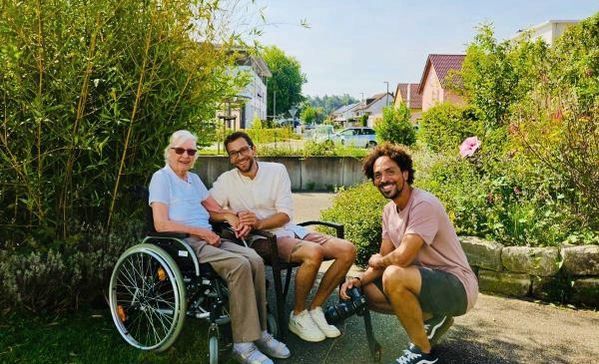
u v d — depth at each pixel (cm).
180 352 332
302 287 335
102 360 317
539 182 557
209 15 412
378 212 551
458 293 299
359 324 385
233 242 369
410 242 295
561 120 544
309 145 1405
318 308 341
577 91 611
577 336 380
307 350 342
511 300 459
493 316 417
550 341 369
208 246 325
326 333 335
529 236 491
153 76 404
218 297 319
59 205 392
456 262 309
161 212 335
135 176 428
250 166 376
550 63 887
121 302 366
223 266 311
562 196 520
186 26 410
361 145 2688
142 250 325
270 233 333
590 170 506
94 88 393
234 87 493
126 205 433
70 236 393
